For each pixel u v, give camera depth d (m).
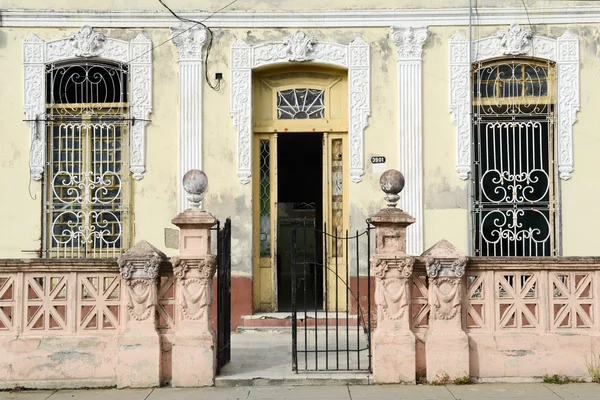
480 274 8.02
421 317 8.00
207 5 11.00
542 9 10.95
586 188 10.89
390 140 10.96
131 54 10.96
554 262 7.96
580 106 10.94
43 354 7.82
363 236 10.88
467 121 10.92
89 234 10.95
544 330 7.98
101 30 10.98
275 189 11.31
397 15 10.96
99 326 7.93
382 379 7.82
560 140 10.90
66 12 10.91
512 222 10.95
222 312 8.33
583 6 10.94
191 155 10.91
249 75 10.99
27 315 7.91
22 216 10.87
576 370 7.92
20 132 10.91
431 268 7.85
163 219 10.91
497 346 7.92
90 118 11.01
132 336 7.78
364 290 10.84
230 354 9.02
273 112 11.33
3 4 10.92
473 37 10.98
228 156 10.96
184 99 10.94
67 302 7.92
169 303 7.96
